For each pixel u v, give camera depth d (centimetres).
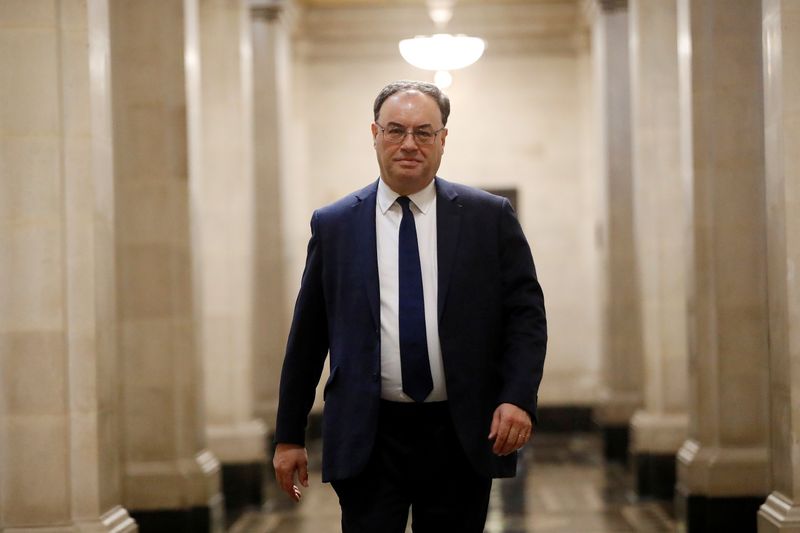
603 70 1739
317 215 485
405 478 463
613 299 1731
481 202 476
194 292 1112
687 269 1096
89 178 791
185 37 1100
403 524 465
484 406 461
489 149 2053
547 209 2050
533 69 2048
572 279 2050
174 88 1097
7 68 788
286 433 484
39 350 786
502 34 2036
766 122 805
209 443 1378
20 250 788
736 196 1050
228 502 1376
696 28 1061
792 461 765
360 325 464
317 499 1423
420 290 463
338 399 464
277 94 1709
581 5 1939
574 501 1343
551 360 2050
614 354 1727
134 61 1098
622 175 1739
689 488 1074
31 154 789
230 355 1389
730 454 1065
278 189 1716
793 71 768
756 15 1039
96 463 788
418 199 473
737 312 1057
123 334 1094
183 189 1098
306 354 486
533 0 2000
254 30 1705
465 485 466
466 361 459
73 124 792
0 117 788
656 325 1383
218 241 1390
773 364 800
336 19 2011
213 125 1393
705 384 1072
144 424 1091
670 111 1395
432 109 466
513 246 474
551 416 2041
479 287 466
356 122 2044
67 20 792
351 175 2042
